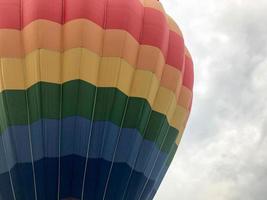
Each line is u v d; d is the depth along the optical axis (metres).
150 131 14.62
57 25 13.92
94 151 13.62
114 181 13.73
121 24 14.25
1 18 14.09
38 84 13.55
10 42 13.86
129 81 14.18
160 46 14.76
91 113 13.67
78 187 13.52
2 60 13.77
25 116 13.58
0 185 13.55
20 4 14.28
